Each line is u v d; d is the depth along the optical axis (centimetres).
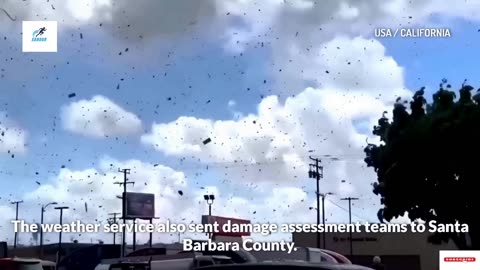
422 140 2734
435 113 2750
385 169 2866
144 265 1719
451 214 2766
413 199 2802
